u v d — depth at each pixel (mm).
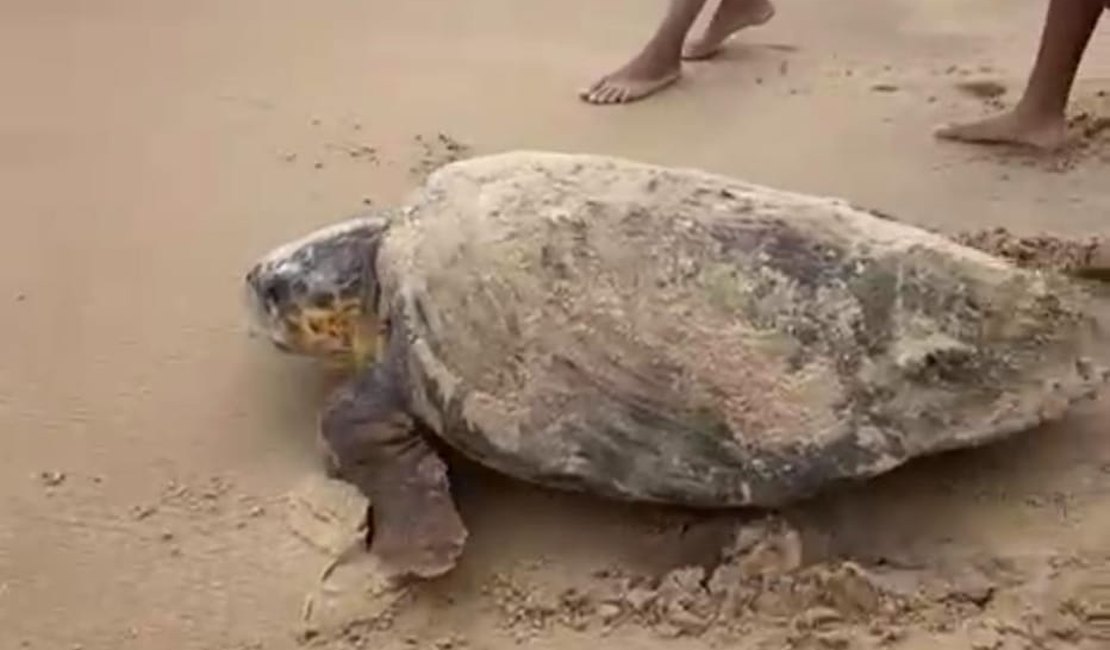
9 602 1864
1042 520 1962
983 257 2027
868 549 1918
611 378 1888
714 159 2832
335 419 1985
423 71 3193
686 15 3104
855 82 3176
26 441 2113
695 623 1816
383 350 2023
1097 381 1973
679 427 1876
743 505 1884
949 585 1862
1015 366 1943
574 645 1798
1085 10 2754
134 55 3242
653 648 1791
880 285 1947
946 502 1989
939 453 1965
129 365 2254
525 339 1905
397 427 1965
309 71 3182
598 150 2867
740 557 1881
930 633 1804
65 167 2771
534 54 3295
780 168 2801
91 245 2531
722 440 1872
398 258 1999
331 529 1914
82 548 1942
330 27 3416
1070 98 3051
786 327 1913
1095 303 2240
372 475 1941
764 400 1883
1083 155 2852
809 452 1872
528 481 1933
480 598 1863
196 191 2699
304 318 2080
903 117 3012
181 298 2400
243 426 2141
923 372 1910
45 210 2629
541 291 1918
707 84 3156
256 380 2227
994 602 1846
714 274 1933
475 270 1938
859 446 1879
